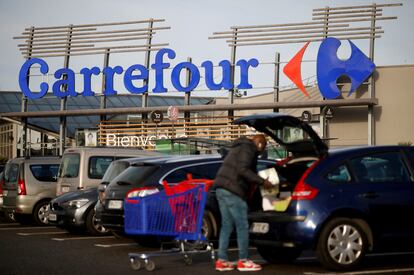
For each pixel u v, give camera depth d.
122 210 12.37
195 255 11.37
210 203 11.95
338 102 31.52
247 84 32.66
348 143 33.44
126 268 9.99
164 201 9.64
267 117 9.72
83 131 36.91
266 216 9.47
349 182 9.34
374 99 31.52
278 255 10.38
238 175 9.36
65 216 15.36
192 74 33.50
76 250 12.45
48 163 18.72
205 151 25.70
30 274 9.45
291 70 32.28
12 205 18.83
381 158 9.66
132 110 34.69
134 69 34.50
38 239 14.62
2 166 25.97
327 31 32.06
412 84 32.66
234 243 13.22
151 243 13.16
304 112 31.45
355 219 9.32
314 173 9.29
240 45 33.12
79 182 16.67
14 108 48.75
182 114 40.75
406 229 9.46
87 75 35.22
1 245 13.34
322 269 9.60
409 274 8.99
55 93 35.72
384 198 9.38
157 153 17.20
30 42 36.41
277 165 9.98
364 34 31.61
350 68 31.56
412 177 9.66
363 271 9.25
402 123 32.75
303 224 9.05
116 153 17.03
